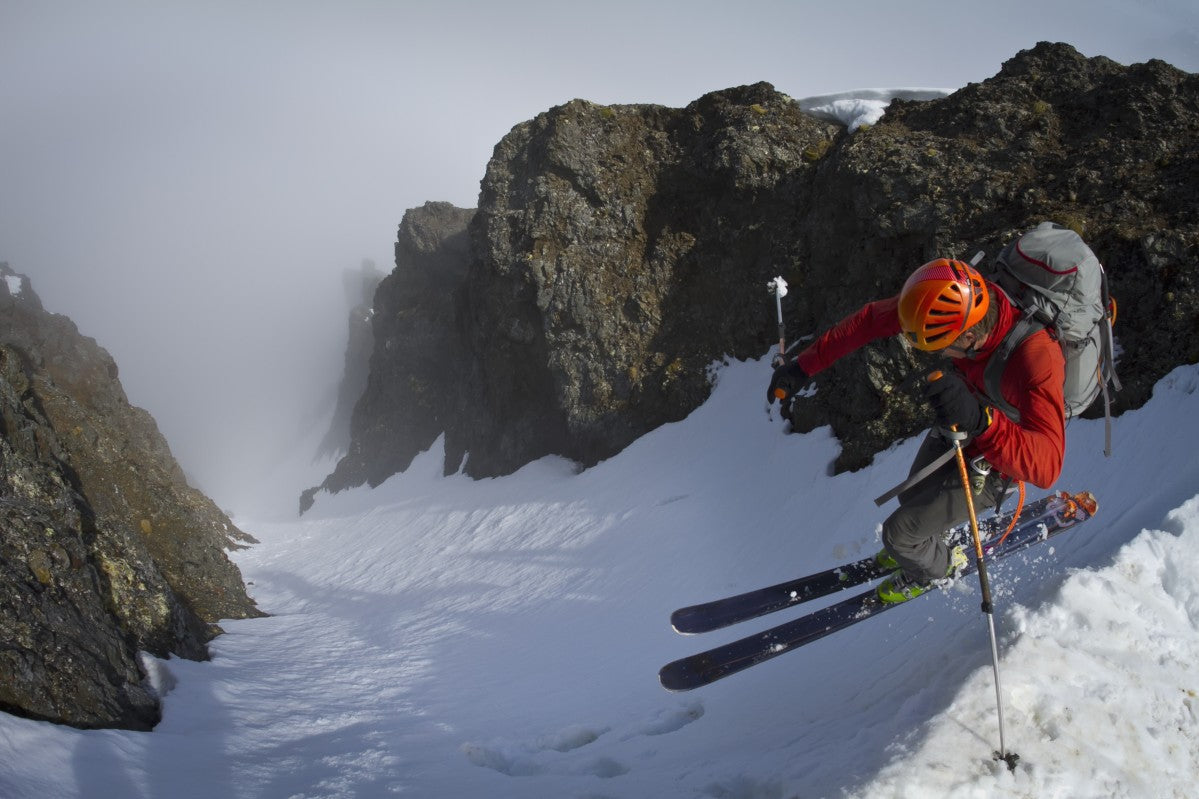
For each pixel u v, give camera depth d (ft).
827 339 14.70
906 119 57.72
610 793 19.76
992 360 12.94
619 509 63.62
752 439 58.34
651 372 70.23
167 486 88.02
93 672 32.89
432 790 23.52
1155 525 19.85
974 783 13.16
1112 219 38.50
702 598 46.65
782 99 68.85
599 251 73.15
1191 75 44.93
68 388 99.60
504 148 78.64
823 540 43.93
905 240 49.78
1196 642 15.31
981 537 16.22
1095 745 13.61
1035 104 50.16
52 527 39.27
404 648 57.52
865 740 15.57
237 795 24.34
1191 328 31.96
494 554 71.10
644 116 74.54
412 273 126.52
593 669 41.42
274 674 50.75
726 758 20.17
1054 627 15.55
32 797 21.33
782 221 63.67
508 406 85.61
